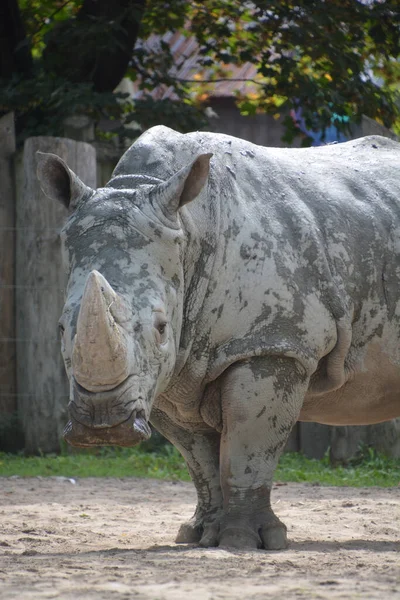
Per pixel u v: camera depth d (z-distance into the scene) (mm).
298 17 37688
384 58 42906
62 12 43156
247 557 15109
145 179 16469
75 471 28719
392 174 18844
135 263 15234
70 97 35156
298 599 11820
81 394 14125
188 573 13555
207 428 17875
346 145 19500
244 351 16359
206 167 15508
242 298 16547
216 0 40156
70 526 19906
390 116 39250
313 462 31266
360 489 26359
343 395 18125
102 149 34344
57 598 11875
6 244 32438
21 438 32125
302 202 17547
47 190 16266
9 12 37594
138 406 14375
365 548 16734
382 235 17922
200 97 48094
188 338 16344
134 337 14625
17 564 14359
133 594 12078
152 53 39719
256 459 16531
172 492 25594
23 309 32188
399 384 18281
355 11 37500
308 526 19984
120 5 37219
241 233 16719
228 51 44562
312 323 16812
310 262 17047
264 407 16438
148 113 36188
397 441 30453
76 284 15125
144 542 17922
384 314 17797
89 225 15578
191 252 16250
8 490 25406
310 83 38000
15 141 35625
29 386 31875
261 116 49094
